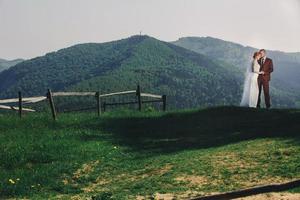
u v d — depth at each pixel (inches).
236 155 681.6
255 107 1096.8
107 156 783.1
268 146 708.0
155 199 522.6
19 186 640.4
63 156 783.7
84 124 1031.6
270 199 474.9
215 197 498.3
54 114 1067.3
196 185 571.5
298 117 930.7
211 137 879.1
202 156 705.0
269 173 578.2
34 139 890.7
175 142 866.8
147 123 1042.1
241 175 586.6
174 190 557.9
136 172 676.1
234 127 931.3
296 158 623.5
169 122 1045.8
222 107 1115.3
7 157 767.1
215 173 608.4
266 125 903.7
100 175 685.9
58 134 933.8
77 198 567.2
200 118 1049.5
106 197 514.9
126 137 931.3
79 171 712.4
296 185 512.1
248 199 482.9
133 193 562.6
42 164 751.7
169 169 657.0
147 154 784.9
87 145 848.9
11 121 1013.2
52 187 644.7
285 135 783.1
